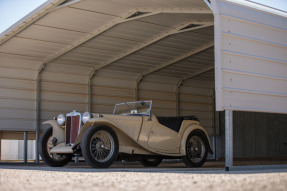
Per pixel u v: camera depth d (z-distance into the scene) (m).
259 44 6.27
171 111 12.99
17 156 12.51
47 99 10.59
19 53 9.66
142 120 6.97
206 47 10.55
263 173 4.57
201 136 7.82
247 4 6.19
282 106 6.61
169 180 3.59
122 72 11.77
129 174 4.49
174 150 7.36
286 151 15.77
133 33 9.34
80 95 11.14
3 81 9.94
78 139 6.38
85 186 3.11
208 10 7.66
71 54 10.16
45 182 3.52
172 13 8.19
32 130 10.30
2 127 9.90
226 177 3.84
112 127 6.57
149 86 12.55
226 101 5.67
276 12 6.65
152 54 10.87
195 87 13.65
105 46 9.95
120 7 7.88
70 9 7.72
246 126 14.84
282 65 6.66
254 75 6.12
